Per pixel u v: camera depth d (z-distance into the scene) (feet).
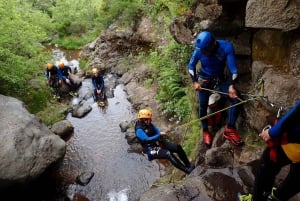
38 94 38.83
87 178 26.76
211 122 20.20
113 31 49.98
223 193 13.82
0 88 34.68
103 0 53.72
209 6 19.12
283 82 14.37
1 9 35.09
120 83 42.73
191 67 17.60
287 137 8.63
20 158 23.79
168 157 20.68
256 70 16.46
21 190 24.53
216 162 17.37
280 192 9.50
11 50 36.24
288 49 14.58
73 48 59.88
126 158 28.96
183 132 27.55
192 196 13.94
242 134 18.34
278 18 13.69
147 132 21.11
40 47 41.39
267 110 15.35
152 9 43.70
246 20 14.80
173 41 31.96
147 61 42.73
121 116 35.42
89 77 46.50
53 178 27.35
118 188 25.66
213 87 17.70
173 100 31.22
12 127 25.20
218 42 16.40
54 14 66.03
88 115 36.45
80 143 31.81
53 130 33.14
